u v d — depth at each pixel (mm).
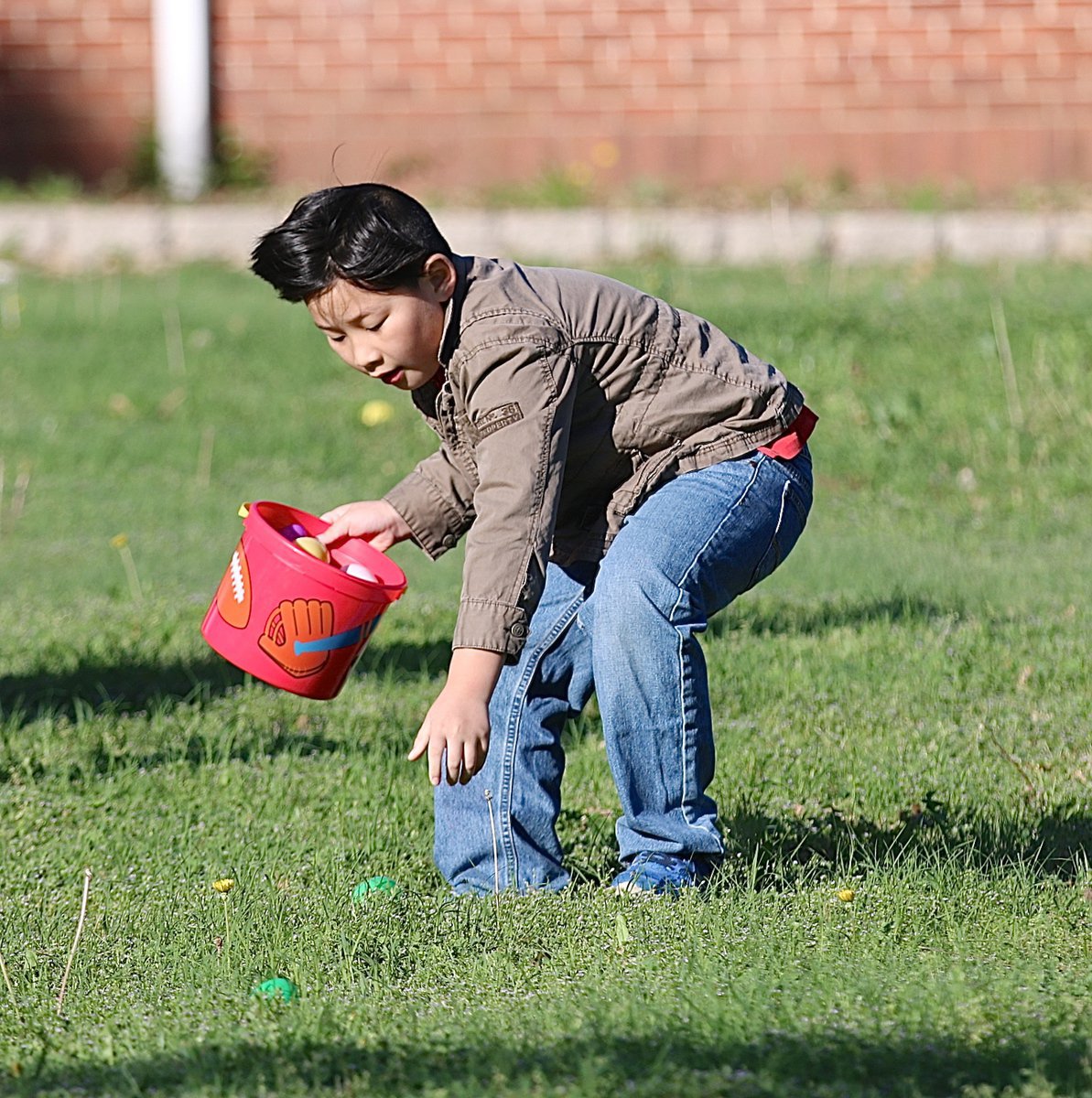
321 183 58281
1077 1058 9375
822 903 12812
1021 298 42938
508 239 52312
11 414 38469
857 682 20609
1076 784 16562
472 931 12602
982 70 56188
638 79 57094
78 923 12844
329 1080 9531
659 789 13281
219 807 16688
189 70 56969
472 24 57156
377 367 12531
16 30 57688
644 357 12898
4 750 18656
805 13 56344
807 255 51875
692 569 12891
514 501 12109
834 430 35469
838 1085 9023
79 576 27438
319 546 13477
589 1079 8875
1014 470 33250
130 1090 9461
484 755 11914
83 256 54594
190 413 38594
